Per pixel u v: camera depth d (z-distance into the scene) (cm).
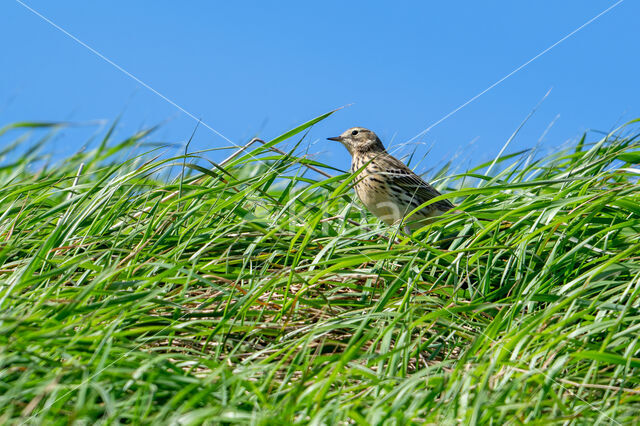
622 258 969
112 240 1107
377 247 1126
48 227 1180
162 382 742
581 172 1238
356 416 704
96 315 871
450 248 1166
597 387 805
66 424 686
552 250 1042
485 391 738
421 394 757
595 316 945
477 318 995
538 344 859
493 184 1390
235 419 693
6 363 745
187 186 1170
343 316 939
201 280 934
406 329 877
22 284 873
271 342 945
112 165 1266
